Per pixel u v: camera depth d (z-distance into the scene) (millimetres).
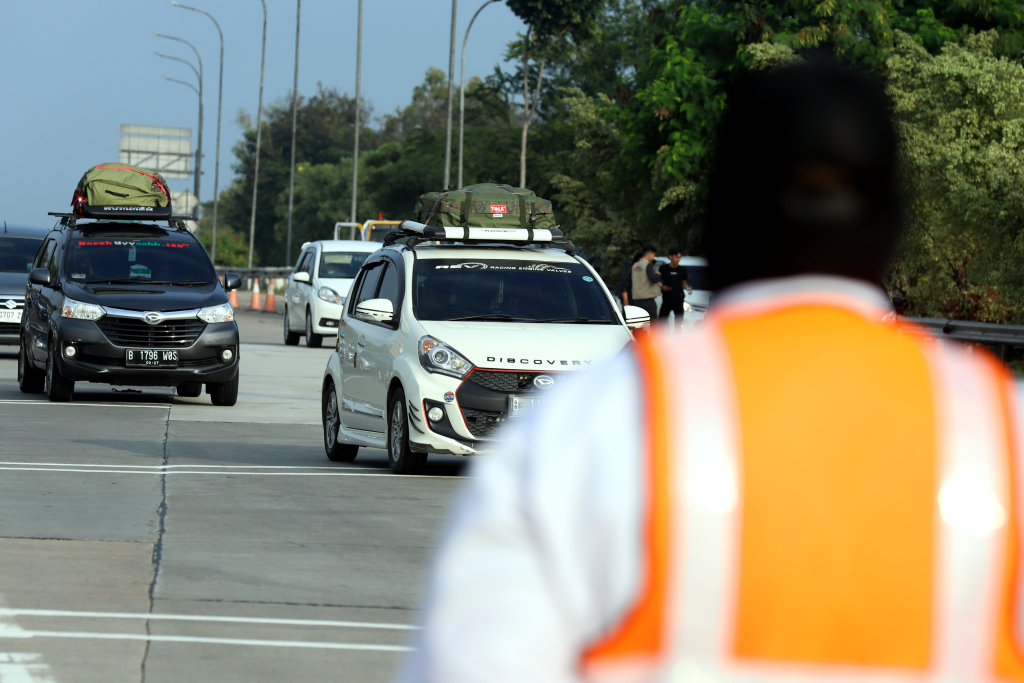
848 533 3469
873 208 3764
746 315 3779
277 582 19219
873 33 107250
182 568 19969
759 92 3855
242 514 24906
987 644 3494
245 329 102938
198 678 14297
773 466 3500
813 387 3572
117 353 45656
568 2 163750
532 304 32594
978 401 3596
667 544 3477
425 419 29859
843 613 3453
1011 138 74062
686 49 114875
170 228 51406
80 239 49281
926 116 80250
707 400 3578
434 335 30500
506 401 29734
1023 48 103938
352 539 22672
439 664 3598
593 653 3566
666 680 3498
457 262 33250
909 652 3469
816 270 3785
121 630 16250
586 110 150375
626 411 3609
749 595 3469
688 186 112750
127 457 32844
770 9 113812
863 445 3516
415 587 19125
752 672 3469
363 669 14836
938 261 77188
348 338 34656
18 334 65500
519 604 3584
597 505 3549
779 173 3758
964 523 3486
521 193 35969
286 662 15047
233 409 46688
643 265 68062
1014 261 69188
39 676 14227
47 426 39094
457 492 28391
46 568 19641
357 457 35375
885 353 3643
